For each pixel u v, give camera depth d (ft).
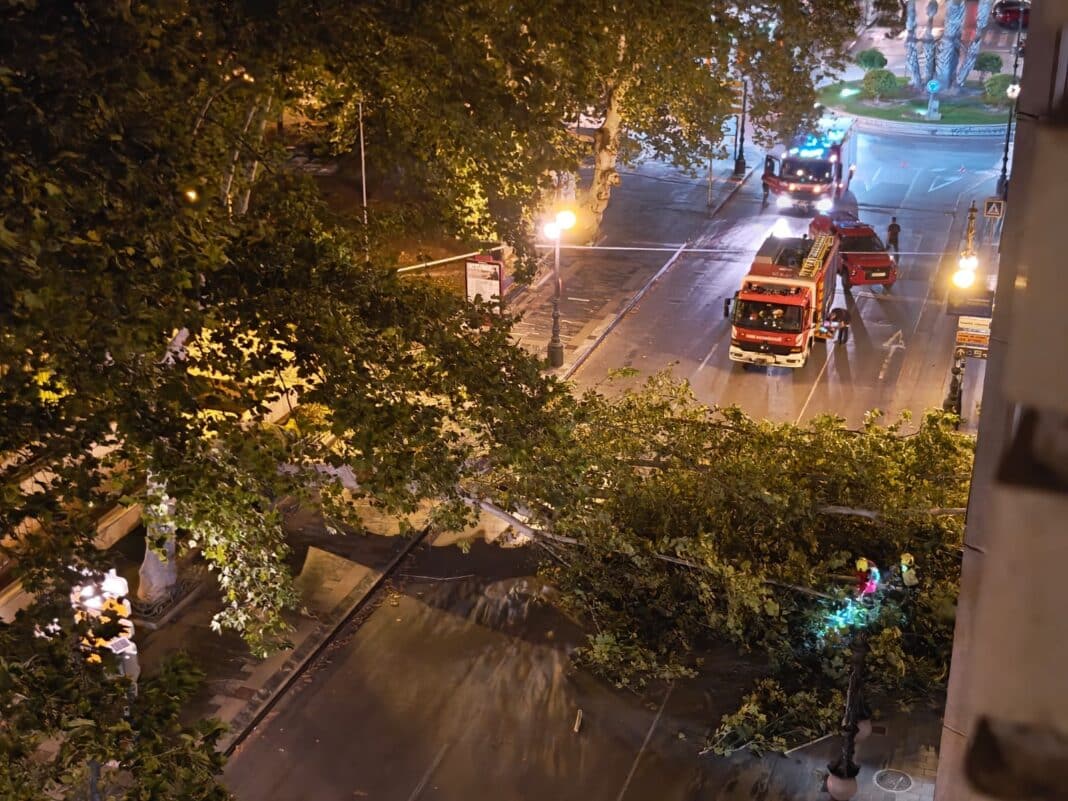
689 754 56.44
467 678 62.34
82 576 31.53
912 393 97.09
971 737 7.38
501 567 72.23
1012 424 7.20
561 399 46.60
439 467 41.29
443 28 41.73
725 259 127.85
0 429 31.22
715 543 59.06
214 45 38.22
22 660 26.99
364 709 59.98
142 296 30.55
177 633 63.72
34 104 28.66
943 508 55.57
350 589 69.00
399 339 42.55
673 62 55.88
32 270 26.08
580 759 56.44
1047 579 6.92
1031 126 7.10
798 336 97.09
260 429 38.29
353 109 56.85
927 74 198.29
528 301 114.01
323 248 40.24
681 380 99.30
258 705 59.11
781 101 96.58
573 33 47.16
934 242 133.28
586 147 72.74
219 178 38.50
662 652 61.72
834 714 56.13
